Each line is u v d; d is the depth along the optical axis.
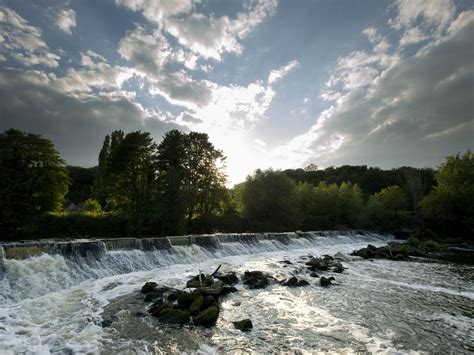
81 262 19.84
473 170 60.78
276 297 17.22
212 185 51.50
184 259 26.73
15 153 42.31
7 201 38.94
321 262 28.11
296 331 12.44
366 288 20.09
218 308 14.19
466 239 57.34
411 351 10.88
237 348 10.66
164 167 49.25
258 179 59.38
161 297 15.66
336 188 76.44
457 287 21.05
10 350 9.62
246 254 33.38
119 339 10.95
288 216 57.41
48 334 11.11
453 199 59.00
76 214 40.69
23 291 15.57
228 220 52.09
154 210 40.41
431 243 48.62
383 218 68.38
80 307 14.18
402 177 99.25
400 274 25.52
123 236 41.16
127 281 19.14
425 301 17.31
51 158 45.75
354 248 44.28
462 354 10.74
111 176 45.94
